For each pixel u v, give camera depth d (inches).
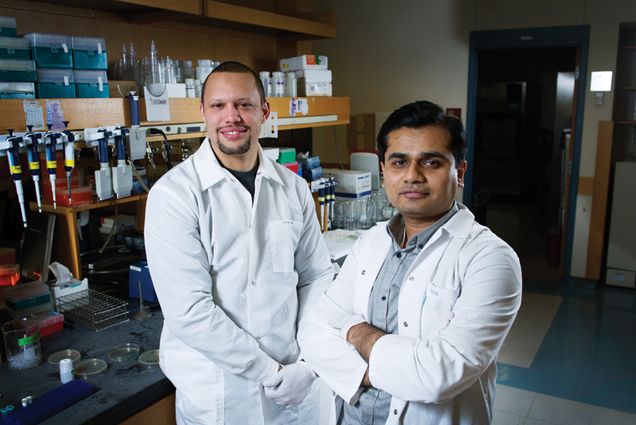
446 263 47.1
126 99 84.9
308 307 73.5
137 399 62.3
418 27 208.7
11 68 71.3
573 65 307.1
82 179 91.7
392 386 44.7
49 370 67.1
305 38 138.4
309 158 129.2
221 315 61.9
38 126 73.8
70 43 78.3
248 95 66.0
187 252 61.6
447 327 44.5
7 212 98.5
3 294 82.0
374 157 151.6
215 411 64.5
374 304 50.6
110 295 90.9
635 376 132.6
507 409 118.1
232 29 127.8
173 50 113.7
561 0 185.3
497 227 280.5
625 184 188.9
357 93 224.7
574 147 192.1
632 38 194.1
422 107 46.1
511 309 44.6
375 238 54.2
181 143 115.3
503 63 321.7
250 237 67.7
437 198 46.3
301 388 66.9
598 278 196.1
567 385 128.4
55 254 90.1
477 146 339.0
